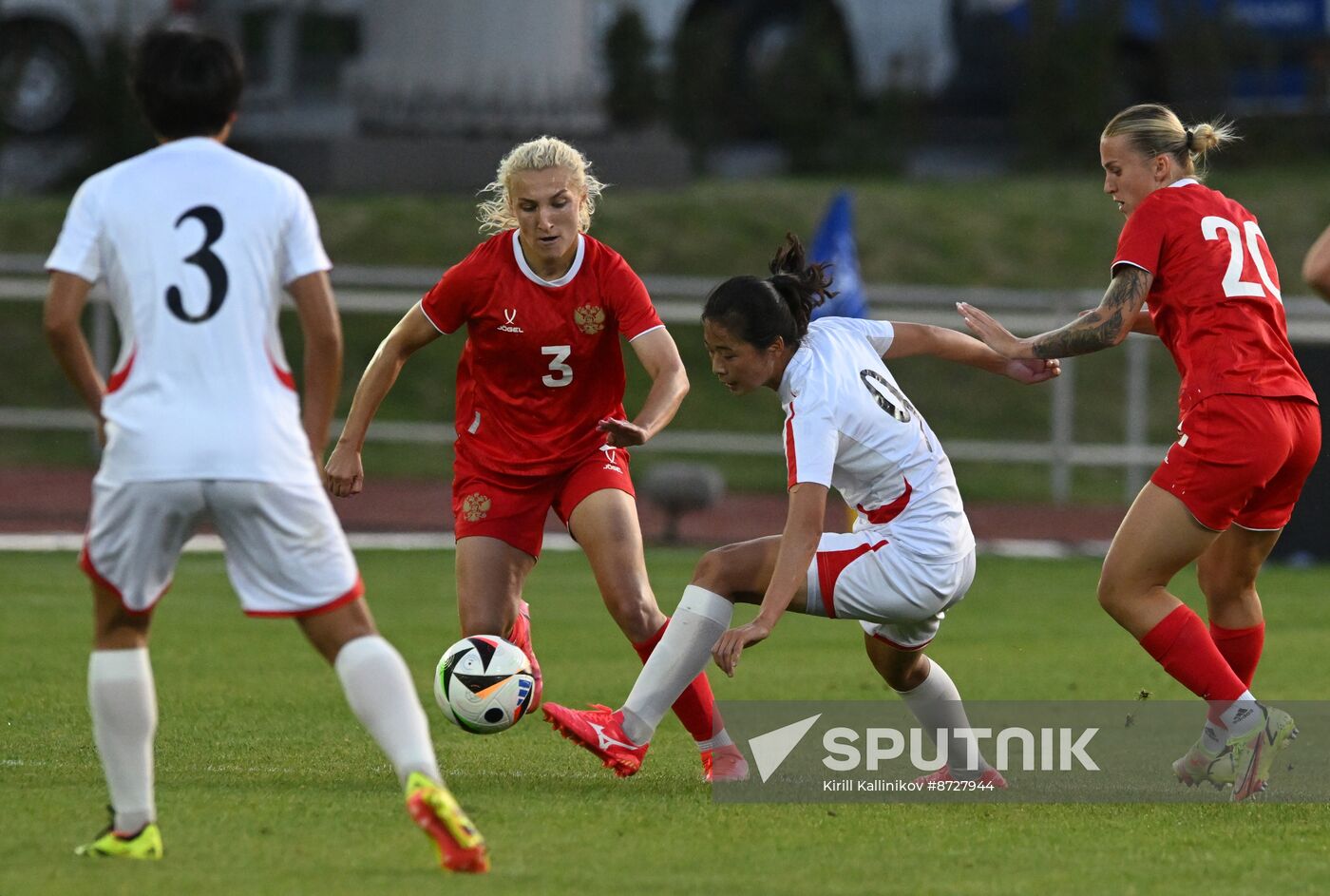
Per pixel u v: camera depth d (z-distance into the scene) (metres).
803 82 87.31
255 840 16.09
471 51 79.56
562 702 26.70
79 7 82.00
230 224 14.85
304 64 84.56
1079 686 28.73
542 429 21.52
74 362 15.12
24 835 16.16
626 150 79.62
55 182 81.06
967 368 71.00
